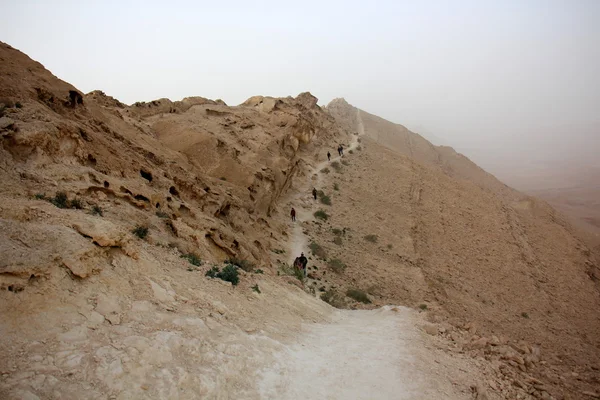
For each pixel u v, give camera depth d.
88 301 5.77
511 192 72.31
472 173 78.62
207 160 23.67
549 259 36.72
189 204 14.64
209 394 5.42
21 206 6.77
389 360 8.53
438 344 10.27
